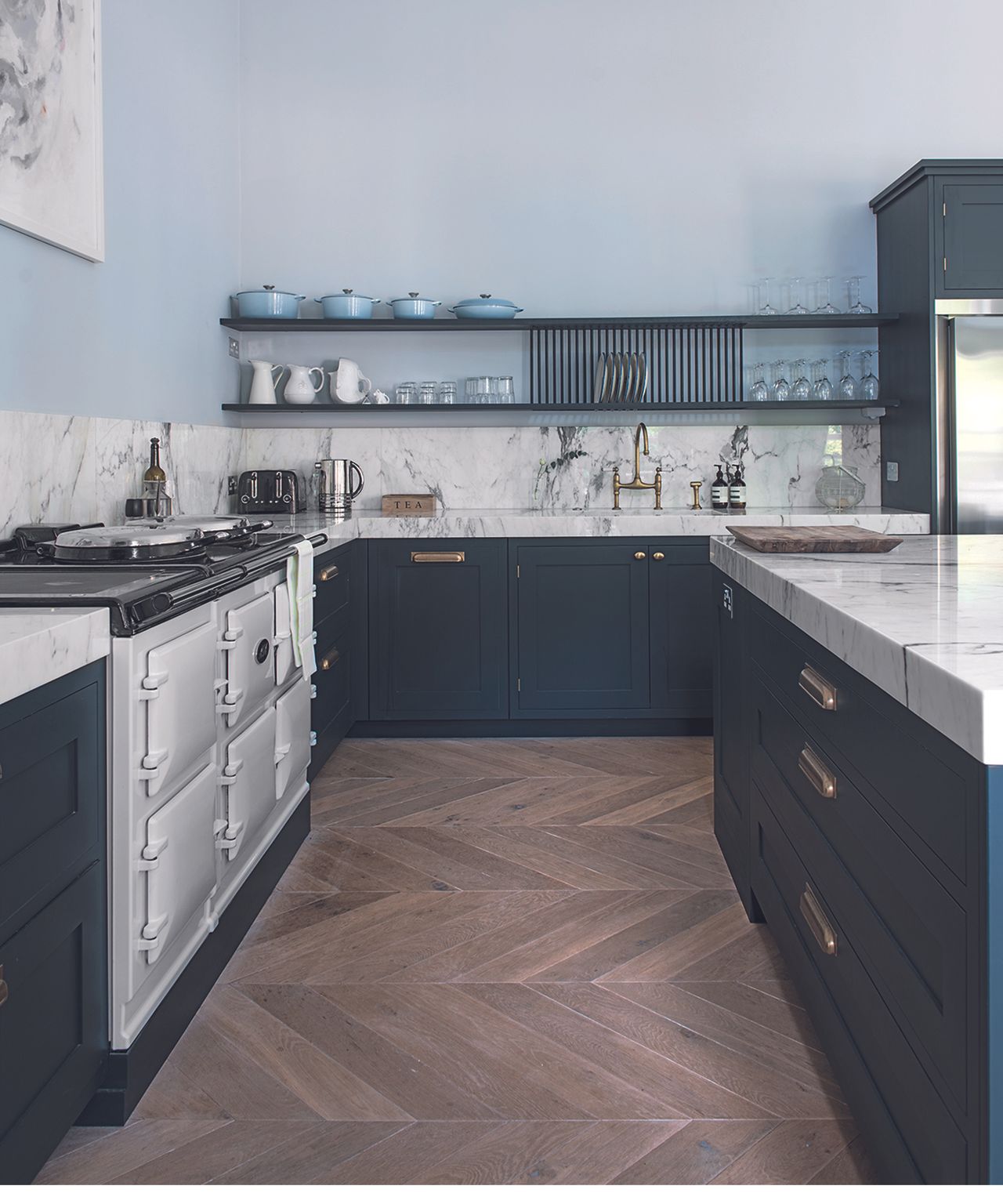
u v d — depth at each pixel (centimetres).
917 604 142
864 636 126
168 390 364
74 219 279
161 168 357
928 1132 114
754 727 225
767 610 208
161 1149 156
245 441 459
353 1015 196
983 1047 95
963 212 389
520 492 460
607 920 237
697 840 290
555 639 403
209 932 204
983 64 448
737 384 454
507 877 263
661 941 226
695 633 402
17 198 248
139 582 177
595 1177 149
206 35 407
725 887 255
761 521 396
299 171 456
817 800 168
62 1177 149
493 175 455
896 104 450
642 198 454
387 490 461
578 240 455
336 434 460
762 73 451
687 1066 178
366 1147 156
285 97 455
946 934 105
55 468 271
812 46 450
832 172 452
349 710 393
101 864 157
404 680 405
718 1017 194
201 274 402
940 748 106
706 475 459
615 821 306
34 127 255
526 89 454
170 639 177
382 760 379
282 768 257
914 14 448
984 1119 95
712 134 452
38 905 135
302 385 440
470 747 397
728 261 454
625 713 405
